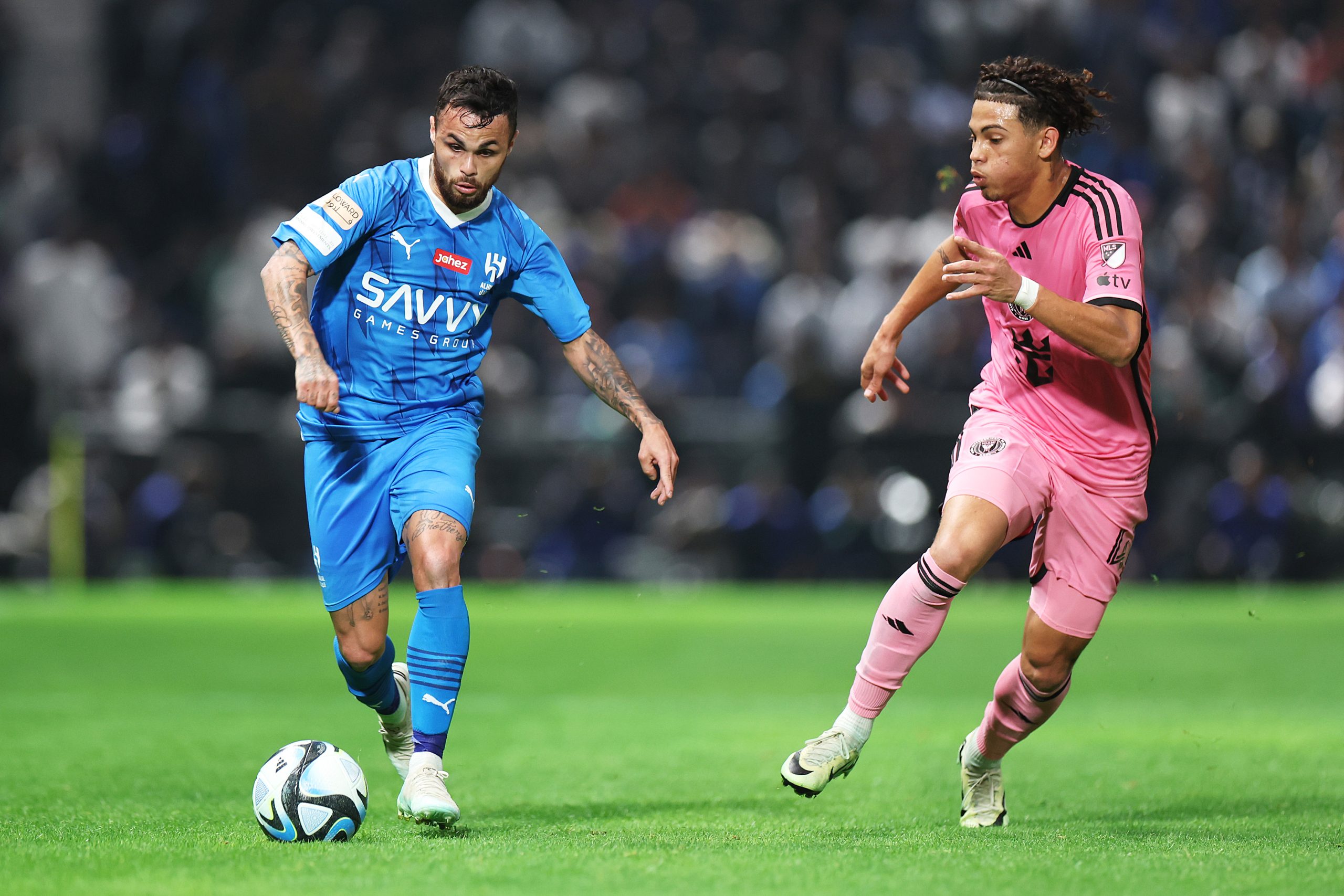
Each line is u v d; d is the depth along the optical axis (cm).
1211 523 5534
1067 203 1728
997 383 1803
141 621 4569
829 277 6594
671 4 7725
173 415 5612
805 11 7725
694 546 5538
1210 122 7356
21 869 1345
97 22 7581
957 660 3900
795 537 5578
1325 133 7531
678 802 1908
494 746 2495
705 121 7412
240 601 5056
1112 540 1747
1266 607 5009
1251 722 2825
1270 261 6825
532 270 1809
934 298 1898
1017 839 1566
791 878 1298
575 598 5291
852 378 6206
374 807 1841
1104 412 1738
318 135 7019
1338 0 7750
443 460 1720
